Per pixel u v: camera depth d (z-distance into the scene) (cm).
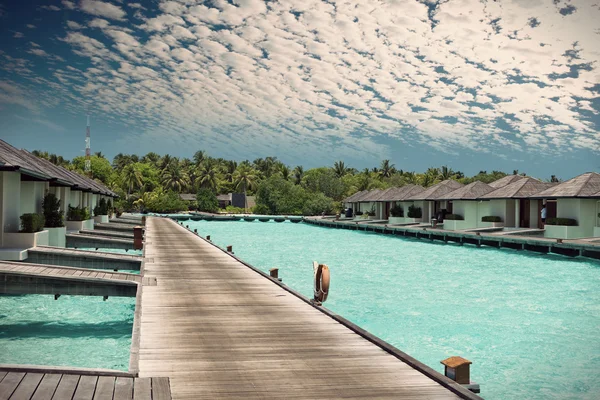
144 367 688
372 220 5675
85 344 1157
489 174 10119
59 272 1402
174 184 10412
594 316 1409
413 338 1193
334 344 817
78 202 3284
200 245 2634
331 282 2005
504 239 3081
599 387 896
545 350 1102
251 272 1658
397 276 2162
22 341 1178
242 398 583
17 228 1845
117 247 2467
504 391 878
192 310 1070
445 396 598
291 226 6150
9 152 1769
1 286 1294
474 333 1234
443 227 4278
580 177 3119
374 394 602
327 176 9025
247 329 909
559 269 2350
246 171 11475
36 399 552
